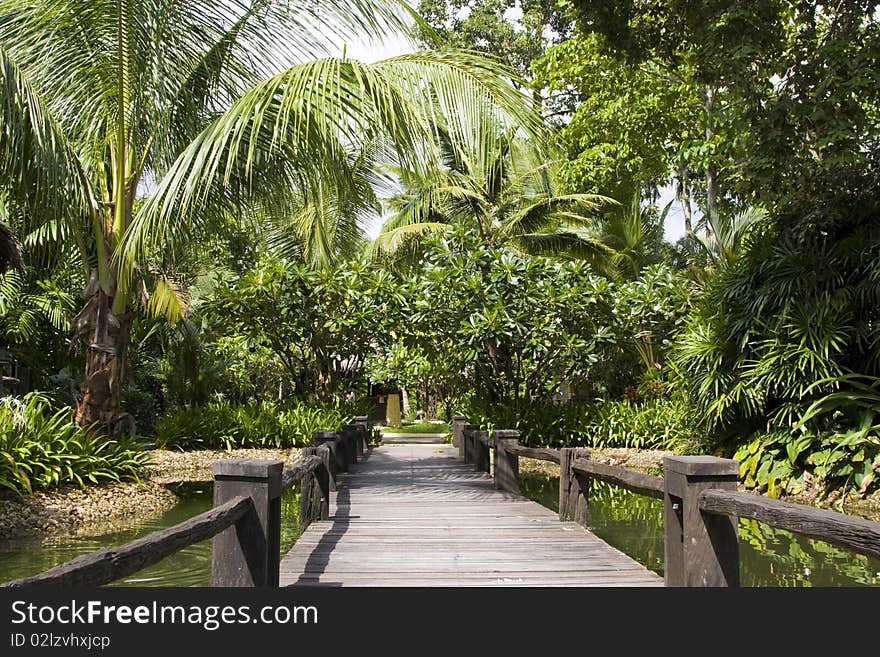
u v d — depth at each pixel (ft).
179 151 28.25
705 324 31.32
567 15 34.32
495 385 43.83
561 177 53.88
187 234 28.32
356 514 21.66
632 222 57.47
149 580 15.44
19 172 23.21
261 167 27.48
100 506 23.85
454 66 24.27
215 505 11.27
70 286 44.09
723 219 37.50
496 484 27.55
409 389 85.35
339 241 50.06
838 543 7.34
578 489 20.18
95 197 27.53
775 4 27.07
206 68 27.61
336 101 23.85
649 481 12.90
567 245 56.39
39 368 45.39
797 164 27.04
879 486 23.89
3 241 25.77
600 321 39.68
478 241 41.04
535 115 24.84
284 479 12.84
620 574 14.32
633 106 45.98
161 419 45.78
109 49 25.86
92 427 26.99
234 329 45.62
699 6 28.68
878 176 26.27
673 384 33.96
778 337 27.07
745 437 29.78
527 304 38.34
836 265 26.76
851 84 24.52
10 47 25.41
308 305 43.91
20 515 21.29
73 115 27.14
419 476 31.94
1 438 23.71
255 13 26.35
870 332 25.84
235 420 42.70
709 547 10.61
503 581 13.76
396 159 28.35
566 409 43.39
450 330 40.04
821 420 26.32
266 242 55.06
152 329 48.60
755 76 27.73
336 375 49.21
